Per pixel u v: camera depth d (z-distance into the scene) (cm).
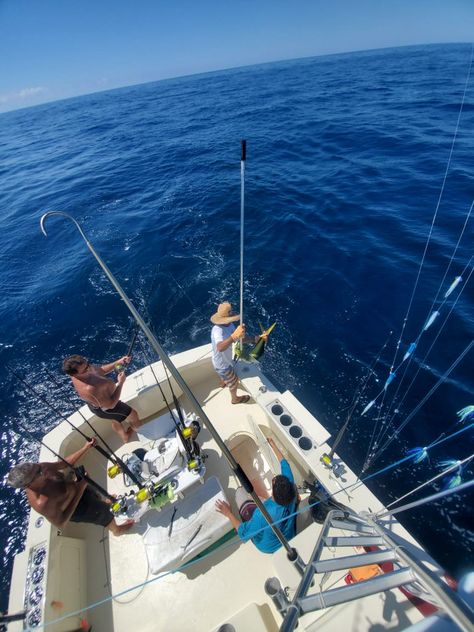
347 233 831
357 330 581
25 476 228
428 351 516
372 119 1725
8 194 1577
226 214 1029
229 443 356
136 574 277
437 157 1153
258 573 267
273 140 1669
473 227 754
